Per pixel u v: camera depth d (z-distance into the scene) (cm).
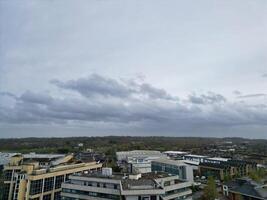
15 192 11588
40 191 11669
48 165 14100
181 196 10012
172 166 18062
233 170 19712
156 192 8400
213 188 12519
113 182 9100
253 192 11369
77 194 9600
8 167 12431
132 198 8362
